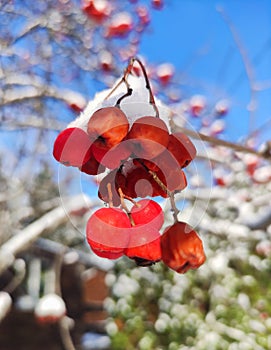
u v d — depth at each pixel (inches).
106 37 178.2
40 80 182.7
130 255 51.4
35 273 256.2
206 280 239.3
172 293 242.5
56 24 186.4
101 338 293.7
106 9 159.9
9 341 303.3
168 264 51.7
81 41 188.1
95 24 173.0
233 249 233.8
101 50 184.7
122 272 252.5
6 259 140.0
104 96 54.9
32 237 145.5
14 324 305.0
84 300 307.0
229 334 226.8
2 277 249.0
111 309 250.2
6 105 179.6
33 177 204.4
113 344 246.2
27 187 203.9
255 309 233.9
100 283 306.3
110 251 50.2
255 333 226.8
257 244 222.7
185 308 238.1
